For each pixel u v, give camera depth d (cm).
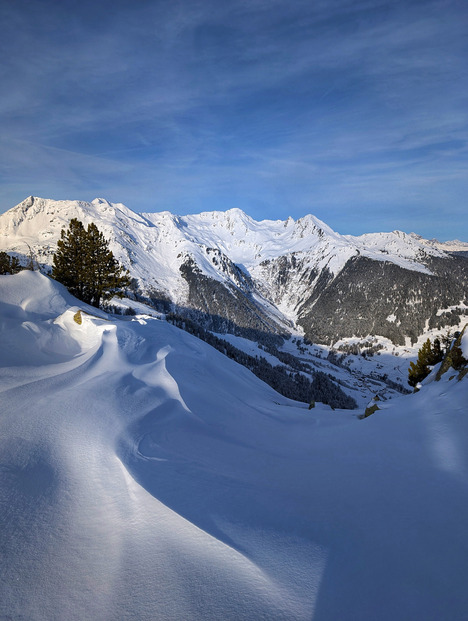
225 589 403
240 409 1495
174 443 916
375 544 465
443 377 1541
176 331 2486
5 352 1456
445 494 569
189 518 538
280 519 549
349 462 814
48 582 431
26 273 2317
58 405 931
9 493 579
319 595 382
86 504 598
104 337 1669
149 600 397
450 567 405
